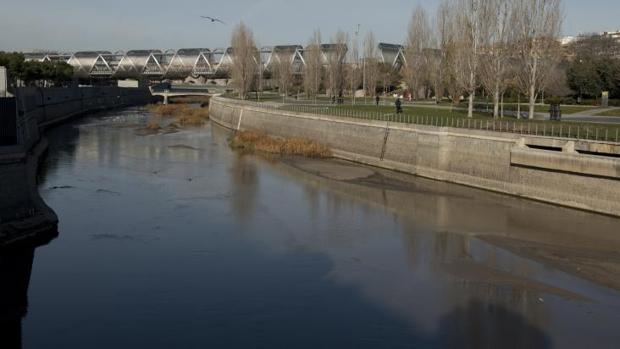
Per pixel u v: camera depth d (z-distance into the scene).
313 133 63.25
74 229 30.81
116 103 132.38
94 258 26.44
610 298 22.14
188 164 52.56
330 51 99.56
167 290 22.84
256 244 28.55
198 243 28.67
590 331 19.45
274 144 61.28
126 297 22.19
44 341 18.92
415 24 90.56
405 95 98.06
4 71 48.66
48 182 43.09
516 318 20.42
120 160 54.44
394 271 24.92
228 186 42.53
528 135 38.53
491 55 50.56
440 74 78.00
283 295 22.36
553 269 25.20
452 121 47.88
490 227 31.72
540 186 37.41
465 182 43.00
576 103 71.75
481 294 22.45
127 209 35.25
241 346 18.47
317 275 24.42
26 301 21.86
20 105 55.88
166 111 114.31
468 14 53.72
